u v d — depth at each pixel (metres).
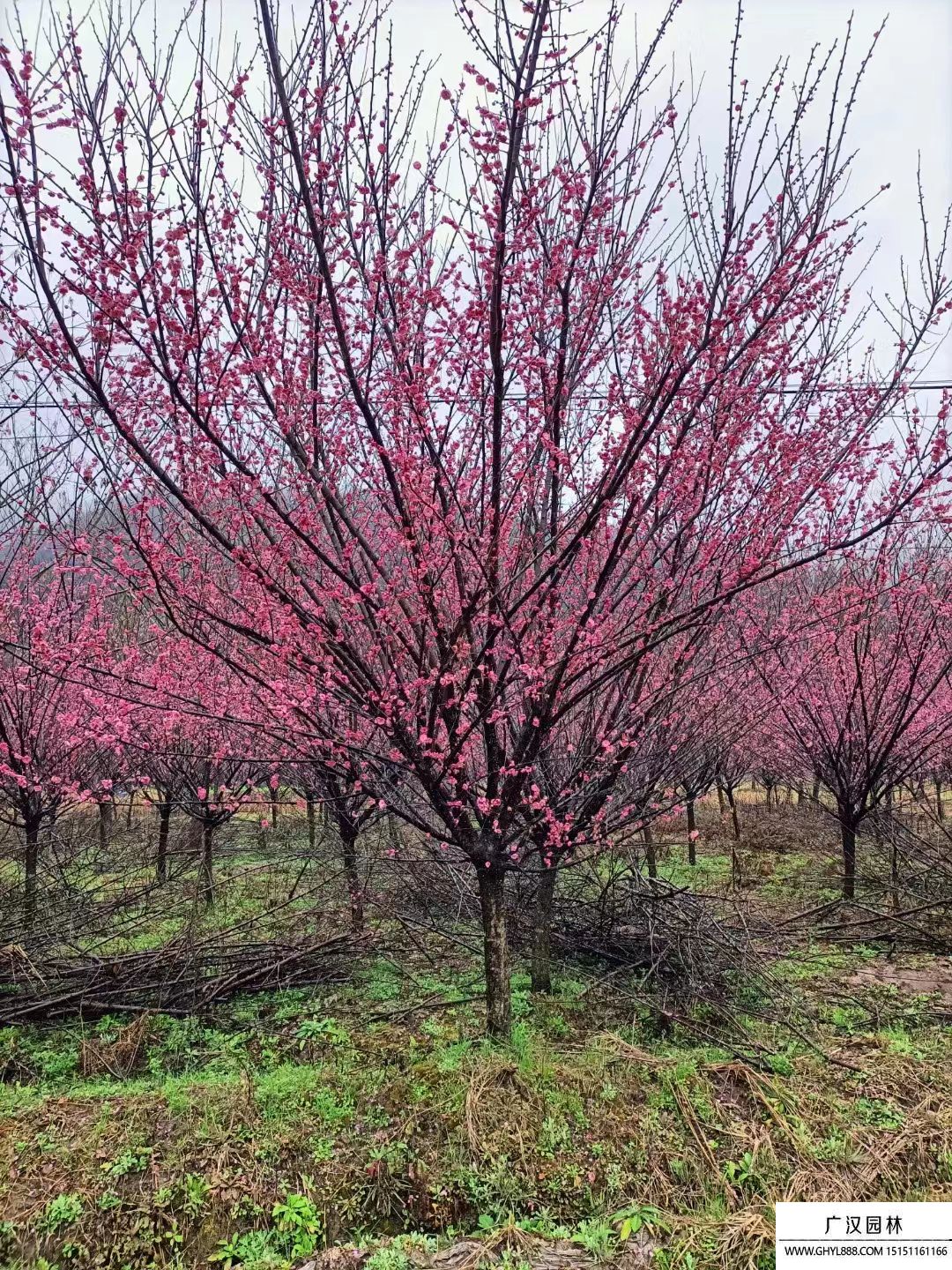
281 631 3.39
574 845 4.80
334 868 7.60
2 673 5.80
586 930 5.95
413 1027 4.74
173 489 2.92
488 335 3.20
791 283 3.33
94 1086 4.15
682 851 10.01
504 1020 4.29
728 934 5.43
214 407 2.97
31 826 6.39
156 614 4.26
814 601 4.28
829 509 3.79
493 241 2.89
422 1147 3.59
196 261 2.89
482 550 3.41
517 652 3.52
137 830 10.33
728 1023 4.84
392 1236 3.28
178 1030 4.75
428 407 3.17
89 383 2.65
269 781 6.57
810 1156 3.56
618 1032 4.69
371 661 3.79
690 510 4.21
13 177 2.44
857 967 5.86
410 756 3.68
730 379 3.73
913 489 3.14
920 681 7.29
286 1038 4.64
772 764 9.49
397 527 3.40
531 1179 3.44
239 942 5.79
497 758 4.10
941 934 6.44
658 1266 3.05
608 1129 3.70
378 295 3.14
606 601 4.11
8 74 2.41
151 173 2.93
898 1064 4.30
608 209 3.15
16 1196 3.29
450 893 6.79
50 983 5.09
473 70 2.60
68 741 5.97
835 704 7.28
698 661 4.84
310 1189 3.39
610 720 4.36
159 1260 3.10
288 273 3.17
